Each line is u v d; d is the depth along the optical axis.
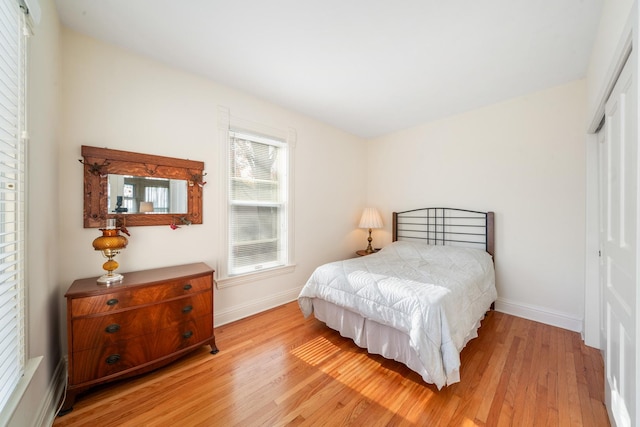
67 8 1.56
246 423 1.36
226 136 2.53
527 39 1.81
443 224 3.35
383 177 4.07
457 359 1.50
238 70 2.26
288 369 1.82
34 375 1.21
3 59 0.94
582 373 1.76
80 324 1.48
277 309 2.91
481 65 2.15
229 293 2.59
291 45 1.92
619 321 1.23
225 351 2.05
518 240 2.75
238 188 2.71
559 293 2.51
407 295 1.75
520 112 2.72
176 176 2.20
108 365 1.56
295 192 3.20
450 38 1.81
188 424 1.35
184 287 1.87
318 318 2.41
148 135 2.07
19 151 1.09
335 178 3.75
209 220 2.43
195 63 2.16
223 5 1.54
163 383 1.66
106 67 1.89
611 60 1.29
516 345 2.14
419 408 1.46
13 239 1.07
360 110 3.12
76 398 1.52
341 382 1.69
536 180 2.63
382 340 1.92
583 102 2.35
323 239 3.58
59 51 1.65
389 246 3.34
